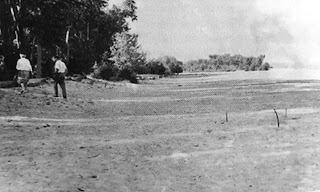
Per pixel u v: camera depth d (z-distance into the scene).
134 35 31.75
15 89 15.85
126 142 7.43
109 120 10.32
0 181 4.89
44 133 8.16
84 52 30.06
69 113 11.39
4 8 22.12
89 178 5.11
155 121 10.20
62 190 4.61
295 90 18.66
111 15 31.22
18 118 9.87
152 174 5.34
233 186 4.81
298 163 5.69
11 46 20.39
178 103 14.77
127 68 29.16
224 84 26.36
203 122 9.89
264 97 16.02
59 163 5.83
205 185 4.87
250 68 56.72
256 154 6.34
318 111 11.16
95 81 23.91
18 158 6.04
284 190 4.57
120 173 5.38
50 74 25.72
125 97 17.23
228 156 6.27
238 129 8.71
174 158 6.22
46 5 23.09
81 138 7.79
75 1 26.00
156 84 27.48
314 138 7.36
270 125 9.06
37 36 23.70
